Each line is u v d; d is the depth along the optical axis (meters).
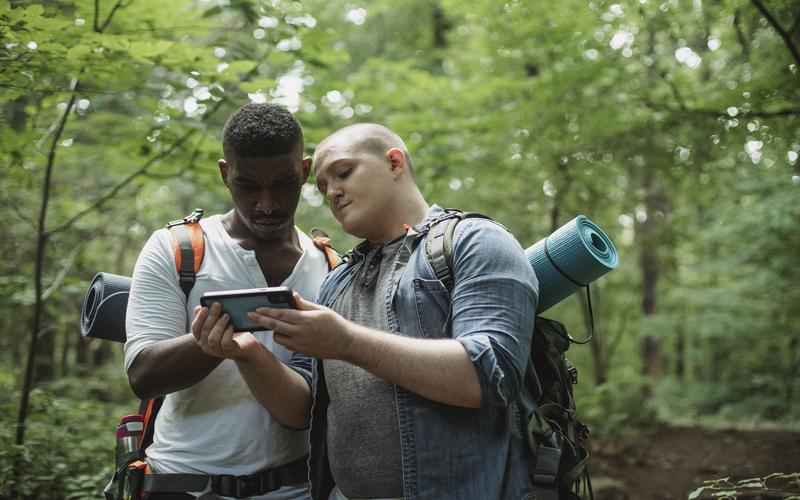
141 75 4.14
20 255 6.34
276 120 1.99
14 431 4.31
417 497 1.66
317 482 1.94
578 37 6.61
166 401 2.16
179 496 2.03
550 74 6.75
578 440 1.94
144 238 8.09
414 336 1.73
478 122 6.91
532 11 6.71
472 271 1.68
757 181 8.91
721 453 6.83
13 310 6.33
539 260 1.91
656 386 13.89
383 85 7.50
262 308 1.54
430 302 1.74
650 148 6.32
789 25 5.30
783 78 5.43
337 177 1.86
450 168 7.32
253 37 4.82
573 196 7.80
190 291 2.08
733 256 10.52
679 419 11.85
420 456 1.67
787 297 10.34
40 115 4.60
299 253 2.21
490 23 7.05
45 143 4.57
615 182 8.45
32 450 4.15
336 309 1.92
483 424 1.69
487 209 9.02
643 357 15.18
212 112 4.12
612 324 14.78
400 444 1.70
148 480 2.05
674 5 5.87
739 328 11.66
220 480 2.03
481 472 1.67
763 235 9.17
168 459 2.07
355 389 1.78
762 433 7.76
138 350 1.93
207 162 4.54
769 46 5.70
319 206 8.36
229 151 2.00
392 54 12.09
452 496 1.66
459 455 1.66
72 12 4.12
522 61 7.32
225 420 2.06
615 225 10.20
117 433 2.18
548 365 1.90
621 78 6.51
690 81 6.61
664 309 14.81
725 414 11.93
